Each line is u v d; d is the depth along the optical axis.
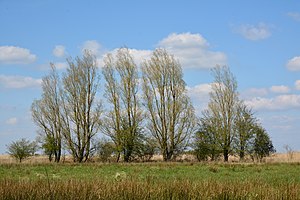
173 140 56.75
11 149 54.97
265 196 14.88
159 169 37.88
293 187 16.83
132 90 57.19
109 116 56.69
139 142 56.38
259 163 45.59
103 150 56.53
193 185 16.92
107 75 57.16
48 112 56.31
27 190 14.80
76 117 56.25
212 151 56.84
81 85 56.41
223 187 16.09
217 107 57.59
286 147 56.66
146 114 56.91
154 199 14.64
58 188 15.02
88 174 31.69
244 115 55.94
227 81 57.78
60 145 56.34
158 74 56.88
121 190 15.17
